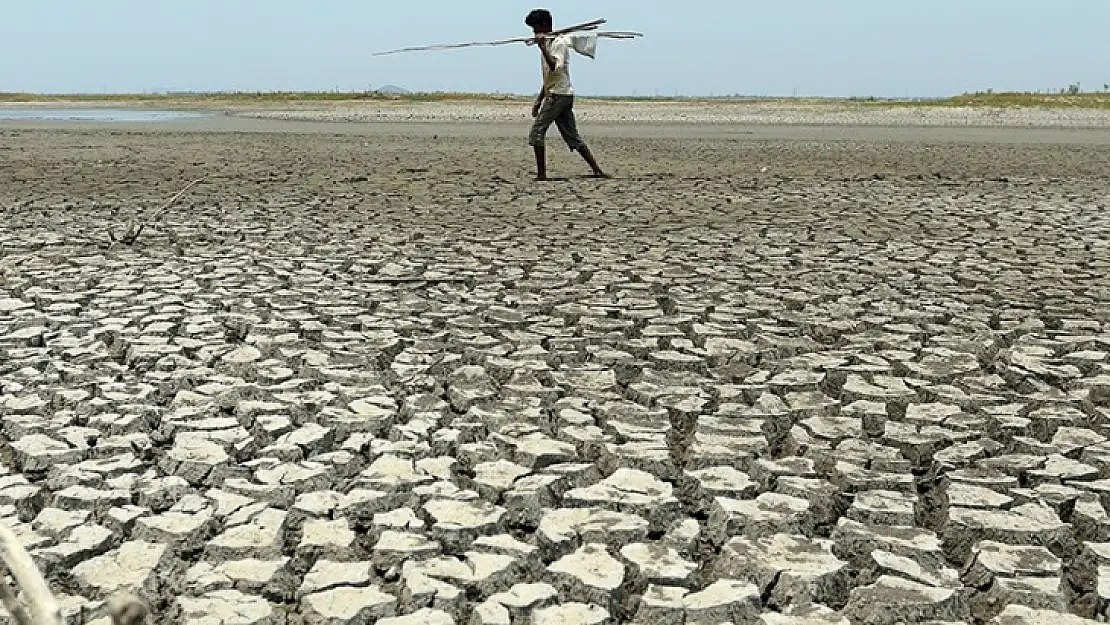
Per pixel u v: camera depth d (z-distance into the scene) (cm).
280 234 693
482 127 2464
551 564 246
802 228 741
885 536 262
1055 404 362
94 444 319
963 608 231
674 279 554
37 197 884
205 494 283
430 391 373
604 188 984
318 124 2641
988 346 429
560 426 341
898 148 1642
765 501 280
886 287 536
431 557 249
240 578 239
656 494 286
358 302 493
